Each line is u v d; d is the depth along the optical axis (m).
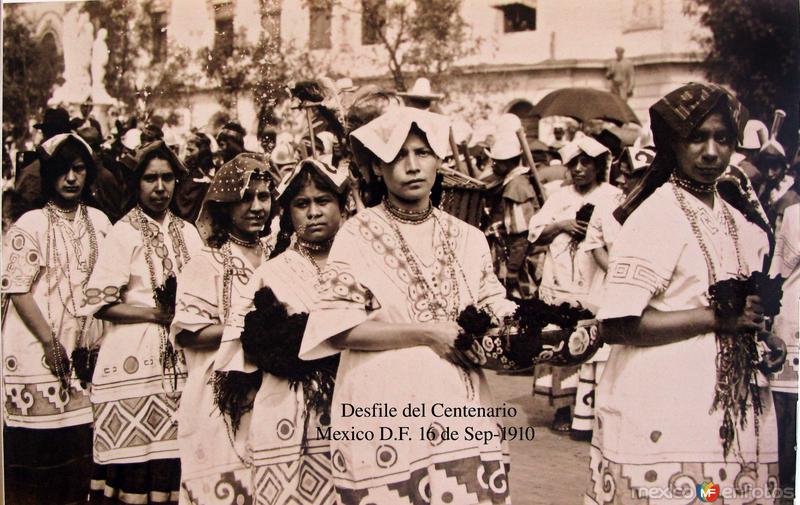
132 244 5.16
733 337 4.29
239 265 4.91
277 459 4.64
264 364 4.66
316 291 4.71
